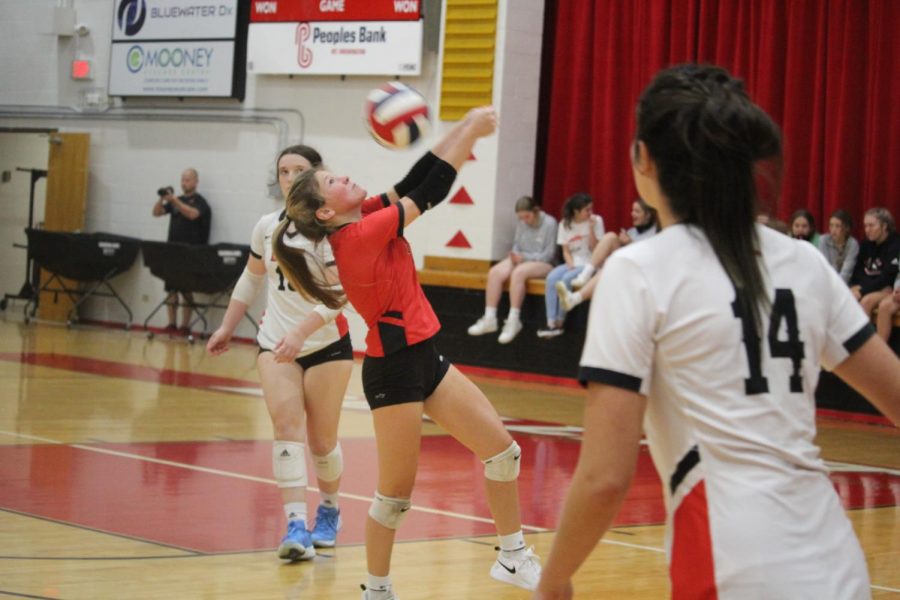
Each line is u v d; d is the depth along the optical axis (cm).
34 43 2622
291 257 581
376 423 554
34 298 2550
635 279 275
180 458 1015
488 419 579
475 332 1939
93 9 2533
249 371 1772
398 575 657
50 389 1431
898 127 1686
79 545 689
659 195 287
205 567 654
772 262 285
